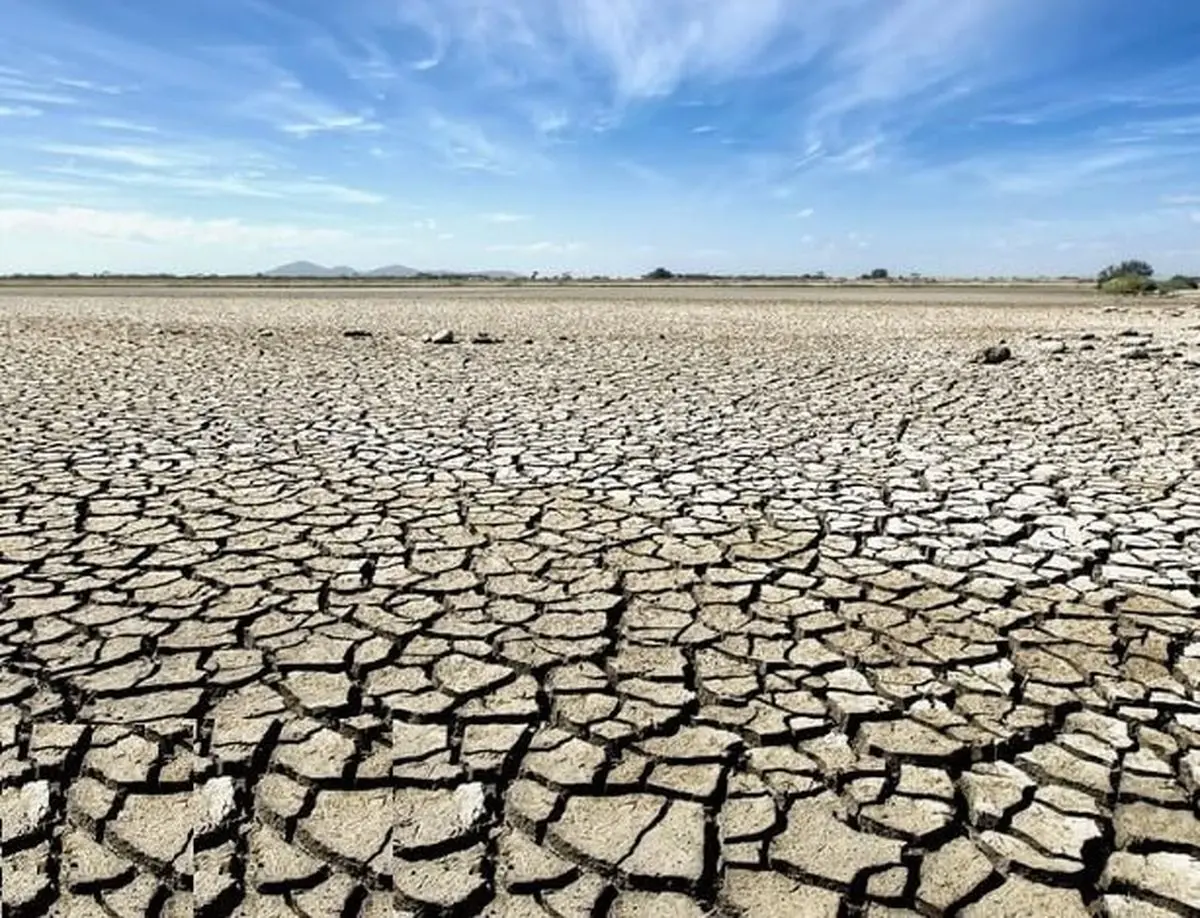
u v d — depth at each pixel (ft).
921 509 14.65
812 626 10.03
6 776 7.00
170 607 10.34
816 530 13.57
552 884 5.99
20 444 18.81
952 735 7.72
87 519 13.73
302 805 6.72
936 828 6.51
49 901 5.79
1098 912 5.78
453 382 29.37
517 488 15.89
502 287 142.92
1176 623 10.11
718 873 6.08
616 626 10.02
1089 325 54.95
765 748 7.54
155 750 7.38
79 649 9.20
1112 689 8.54
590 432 20.95
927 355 38.06
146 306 73.51
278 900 5.84
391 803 6.77
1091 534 13.34
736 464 17.78
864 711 8.12
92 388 26.91
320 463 17.61
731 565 12.00
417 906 5.79
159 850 6.24
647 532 13.41
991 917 5.71
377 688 8.49
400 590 11.00
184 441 19.44
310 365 33.60
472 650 9.34
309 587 11.04
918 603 10.71
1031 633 9.84
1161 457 18.43
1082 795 6.92
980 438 20.43
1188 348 38.73
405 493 15.49
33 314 61.62
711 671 8.93
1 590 10.77
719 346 41.91
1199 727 7.86
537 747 7.54
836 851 6.28
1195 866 6.16
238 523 13.62
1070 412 23.88
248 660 9.02
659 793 6.92
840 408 24.52
